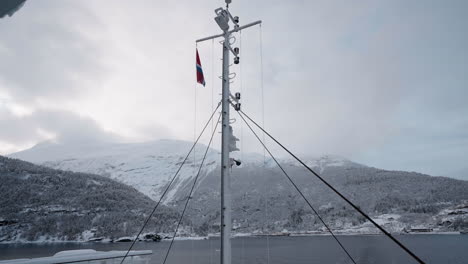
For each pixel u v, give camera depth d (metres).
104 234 158.25
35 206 168.88
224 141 9.52
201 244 134.75
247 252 95.25
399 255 78.69
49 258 19.52
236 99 10.20
